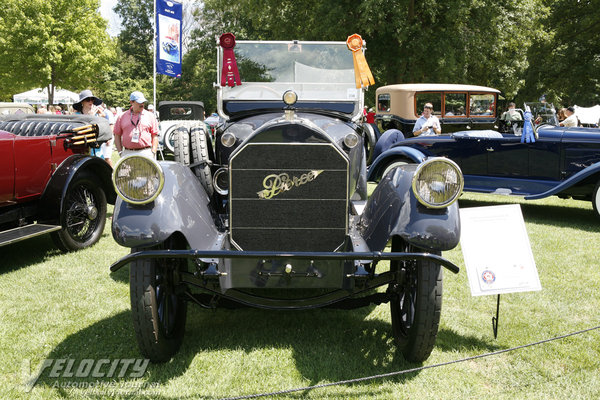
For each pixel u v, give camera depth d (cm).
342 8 1775
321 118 382
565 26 2831
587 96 2847
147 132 590
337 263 284
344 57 420
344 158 275
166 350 282
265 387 262
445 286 428
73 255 510
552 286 425
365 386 264
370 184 964
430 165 260
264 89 418
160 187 256
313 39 1944
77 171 504
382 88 1320
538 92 2995
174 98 4641
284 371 279
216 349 305
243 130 358
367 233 295
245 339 319
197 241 270
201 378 271
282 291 389
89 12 2742
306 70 418
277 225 281
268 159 275
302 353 301
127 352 300
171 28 1054
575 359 296
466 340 323
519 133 699
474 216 325
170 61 1059
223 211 354
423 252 269
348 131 367
